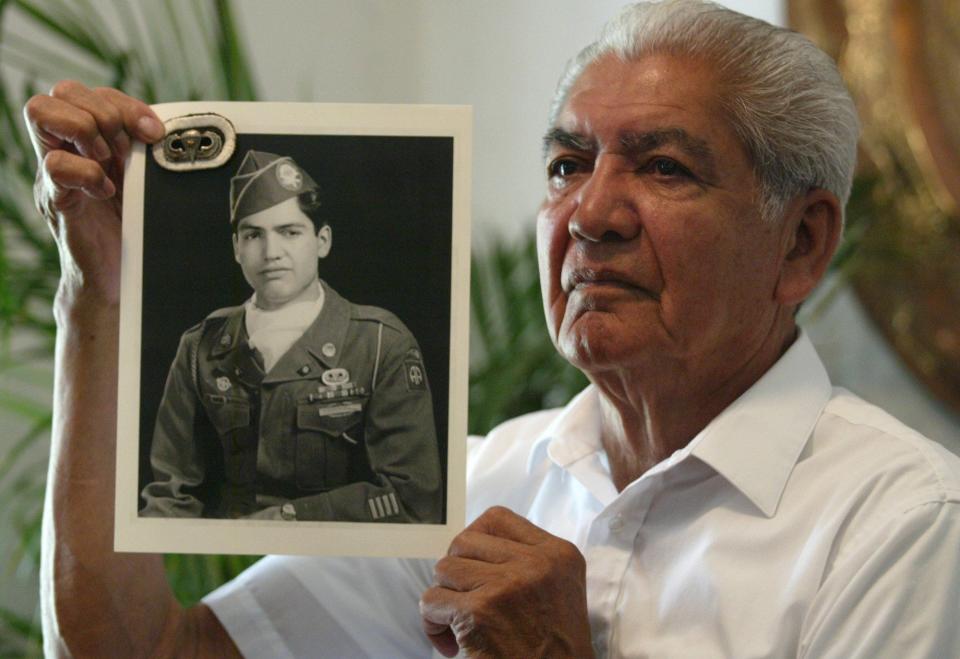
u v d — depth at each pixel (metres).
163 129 0.96
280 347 0.96
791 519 0.95
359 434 0.95
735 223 0.97
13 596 2.02
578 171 1.01
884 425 0.99
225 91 1.79
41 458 2.07
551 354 1.83
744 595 0.93
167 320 0.96
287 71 2.41
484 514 0.96
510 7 2.42
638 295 0.96
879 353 1.89
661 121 0.95
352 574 1.15
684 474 1.00
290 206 0.96
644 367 0.98
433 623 0.92
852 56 1.90
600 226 0.95
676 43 0.98
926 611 0.87
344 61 2.50
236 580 1.15
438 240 0.95
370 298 0.95
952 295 1.81
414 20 2.58
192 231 0.96
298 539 0.95
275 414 0.95
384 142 0.95
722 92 0.97
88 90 0.95
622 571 1.00
